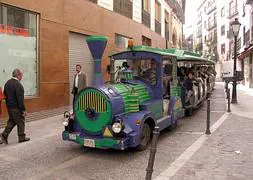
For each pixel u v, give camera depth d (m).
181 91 12.55
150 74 9.30
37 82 12.76
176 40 42.09
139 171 6.63
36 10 12.47
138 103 8.21
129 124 7.60
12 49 11.62
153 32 28.27
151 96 9.14
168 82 9.95
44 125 11.11
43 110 12.97
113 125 7.31
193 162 7.18
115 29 19.47
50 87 13.34
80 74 12.62
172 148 8.32
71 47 15.09
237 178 6.21
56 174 6.48
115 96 7.57
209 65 22.02
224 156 7.62
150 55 9.30
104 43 8.10
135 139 7.44
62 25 14.05
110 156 7.66
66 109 14.02
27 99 12.11
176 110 10.39
